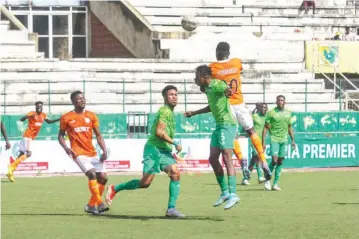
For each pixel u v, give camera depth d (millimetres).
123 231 32188
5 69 84500
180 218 36469
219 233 31594
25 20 102562
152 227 33312
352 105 89375
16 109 80875
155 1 101875
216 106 36031
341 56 94812
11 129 69375
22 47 91812
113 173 69750
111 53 100812
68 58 93000
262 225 33938
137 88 86500
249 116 39312
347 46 95000
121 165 70500
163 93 36469
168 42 94125
